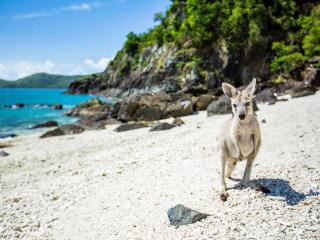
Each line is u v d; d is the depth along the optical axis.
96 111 43.19
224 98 26.09
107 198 9.26
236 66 63.56
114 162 14.14
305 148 10.59
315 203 6.56
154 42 88.00
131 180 10.76
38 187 11.66
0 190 11.80
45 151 19.70
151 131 22.62
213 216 6.68
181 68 65.25
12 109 54.34
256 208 6.69
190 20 70.06
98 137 23.31
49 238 7.21
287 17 67.00
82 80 123.00
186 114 31.00
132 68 95.38
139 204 8.34
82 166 14.43
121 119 32.78
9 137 26.86
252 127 7.21
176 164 11.99
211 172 10.07
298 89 30.66
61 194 10.33
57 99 90.19
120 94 92.75
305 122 15.30
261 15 64.94
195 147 14.50
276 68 57.12
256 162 10.06
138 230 6.83
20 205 9.63
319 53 55.81
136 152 15.59
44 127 33.19
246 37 64.00
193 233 6.14
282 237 5.48
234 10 65.88
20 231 7.72
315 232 5.49
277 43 61.34
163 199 8.35
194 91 47.50
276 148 11.51
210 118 25.11
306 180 7.86
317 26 60.34
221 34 65.31
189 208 6.84
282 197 7.00
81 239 6.95
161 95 35.12
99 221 7.73
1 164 16.92
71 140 23.20
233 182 8.48
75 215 8.37
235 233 5.86
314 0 70.56
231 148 7.66
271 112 20.59
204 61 64.56
